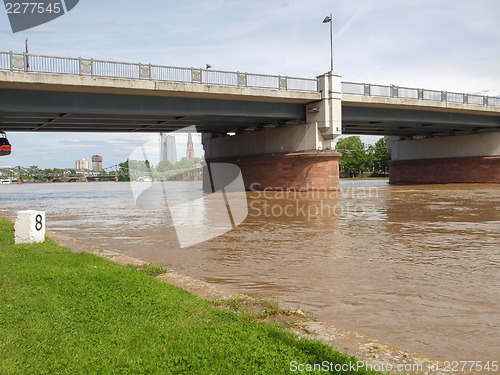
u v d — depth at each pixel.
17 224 11.52
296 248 12.12
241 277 8.75
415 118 45.59
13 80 25.38
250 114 36.97
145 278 7.46
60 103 28.77
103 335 4.70
